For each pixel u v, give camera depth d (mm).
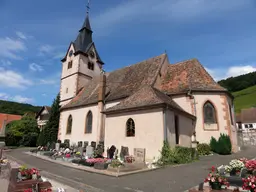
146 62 27203
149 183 8812
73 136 26750
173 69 25484
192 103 20719
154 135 15094
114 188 8141
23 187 7090
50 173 11500
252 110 58094
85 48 37094
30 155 21438
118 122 17812
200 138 20031
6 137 36594
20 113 79562
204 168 11953
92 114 24953
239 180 7164
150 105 15672
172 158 13766
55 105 35062
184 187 8039
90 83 33406
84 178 10055
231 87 96750
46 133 32812
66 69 37125
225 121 20312
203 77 23016
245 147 26500
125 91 23172
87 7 40719
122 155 15930
